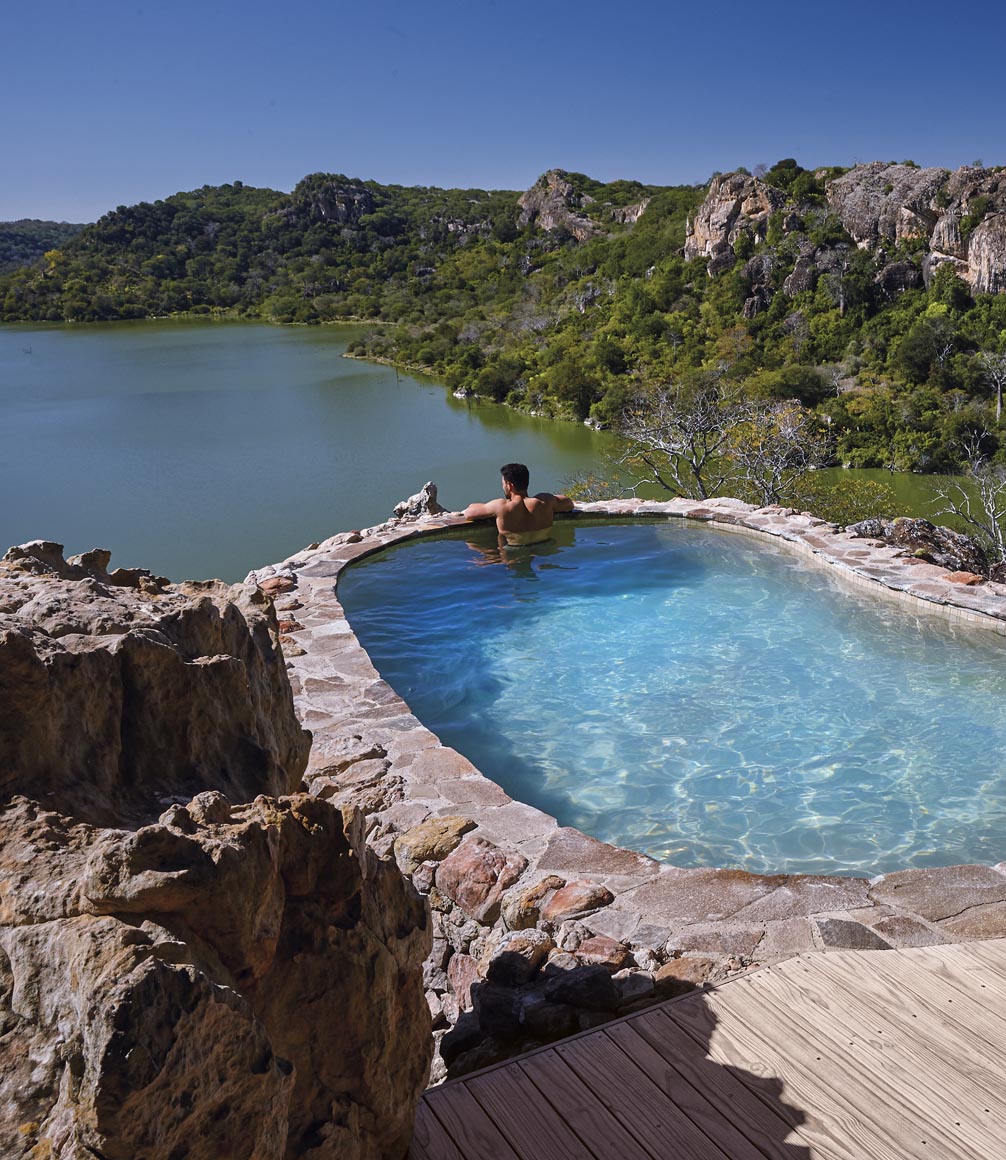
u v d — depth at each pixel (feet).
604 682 19.27
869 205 250.78
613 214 485.97
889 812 13.99
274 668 7.56
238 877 4.31
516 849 12.15
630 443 125.29
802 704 17.74
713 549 28.40
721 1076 7.38
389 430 224.74
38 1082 3.75
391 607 24.44
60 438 229.04
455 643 21.83
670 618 22.74
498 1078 7.45
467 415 239.91
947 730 16.46
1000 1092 7.13
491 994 9.05
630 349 243.19
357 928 5.30
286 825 5.02
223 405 268.41
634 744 16.55
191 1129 3.75
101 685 5.24
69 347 426.92
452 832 12.51
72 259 612.29
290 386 296.92
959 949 9.12
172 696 5.68
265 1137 4.12
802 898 10.56
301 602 23.98
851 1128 6.79
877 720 16.94
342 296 528.22
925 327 192.75
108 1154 3.43
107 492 178.81
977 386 178.09
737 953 9.55
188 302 571.69
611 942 9.72
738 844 13.30
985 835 13.28
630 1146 6.68
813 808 14.19
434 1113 7.07
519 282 431.84
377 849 12.31
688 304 265.75
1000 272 208.23
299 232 613.52
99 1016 3.48
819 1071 7.41
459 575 26.99
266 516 161.27
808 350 219.20
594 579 25.94
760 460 96.73
